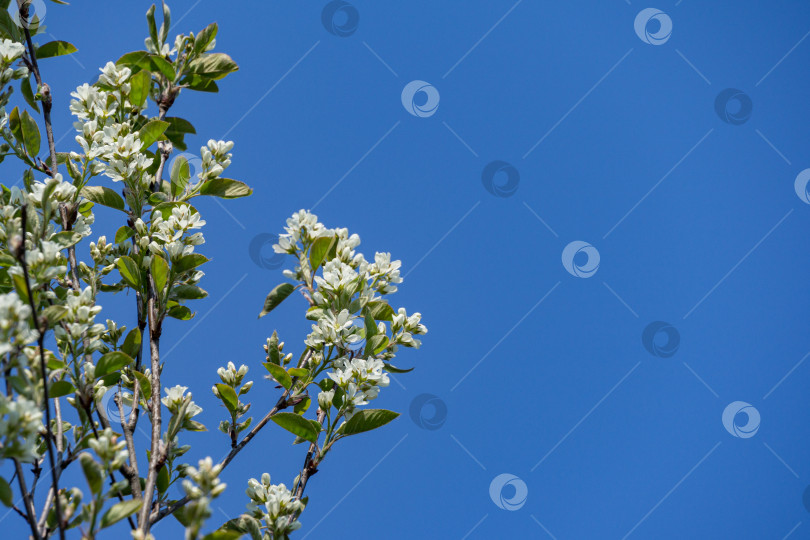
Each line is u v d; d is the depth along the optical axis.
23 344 1.06
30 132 1.19
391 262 1.22
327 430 1.17
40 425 1.07
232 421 1.17
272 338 1.20
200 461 1.06
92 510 1.06
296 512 1.16
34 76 1.20
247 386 1.19
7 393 1.07
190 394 1.15
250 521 1.14
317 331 1.18
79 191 1.17
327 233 1.22
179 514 1.14
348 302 1.19
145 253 1.18
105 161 1.18
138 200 1.19
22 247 1.05
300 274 1.21
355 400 1.18
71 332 1.11
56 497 1.05
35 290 1.09
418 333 1.21
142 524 1.09
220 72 1.24
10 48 1.17
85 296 1.12
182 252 1.17
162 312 1.17
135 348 1.17
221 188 1.21
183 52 1.24
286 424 1.17
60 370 1.11
